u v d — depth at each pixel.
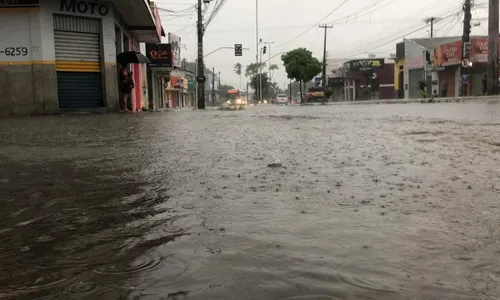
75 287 1.41
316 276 1.45
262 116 12.07
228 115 13.08
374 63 56.66
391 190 2.71
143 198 2.59
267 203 2.42
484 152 4.28
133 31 23.08
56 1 14.17
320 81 80.00
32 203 2.51
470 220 2.08
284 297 1.31
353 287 1.37
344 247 1.73
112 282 1.44
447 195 2.57
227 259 1.61
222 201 2.48
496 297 1.31
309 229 1.96
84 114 14.05
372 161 3.81
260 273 1.48
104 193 2.73
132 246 1.78
